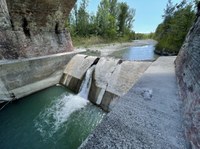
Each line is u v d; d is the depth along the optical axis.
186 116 2.39
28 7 7.63
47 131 5.42
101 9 29.88
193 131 1.91
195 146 1.72
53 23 10.05
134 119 2.60
